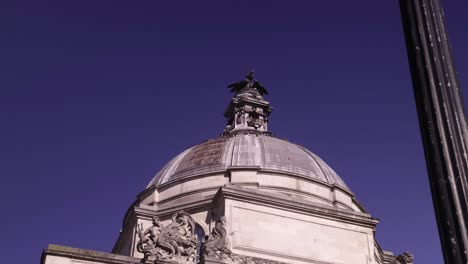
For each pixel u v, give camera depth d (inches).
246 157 1913.1
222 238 1309.1
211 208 1651.1
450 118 286.0
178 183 1867.6
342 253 1530.5
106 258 1204.5
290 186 1819.6
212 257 1256.2
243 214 1505.9
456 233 261.0
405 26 319.9
